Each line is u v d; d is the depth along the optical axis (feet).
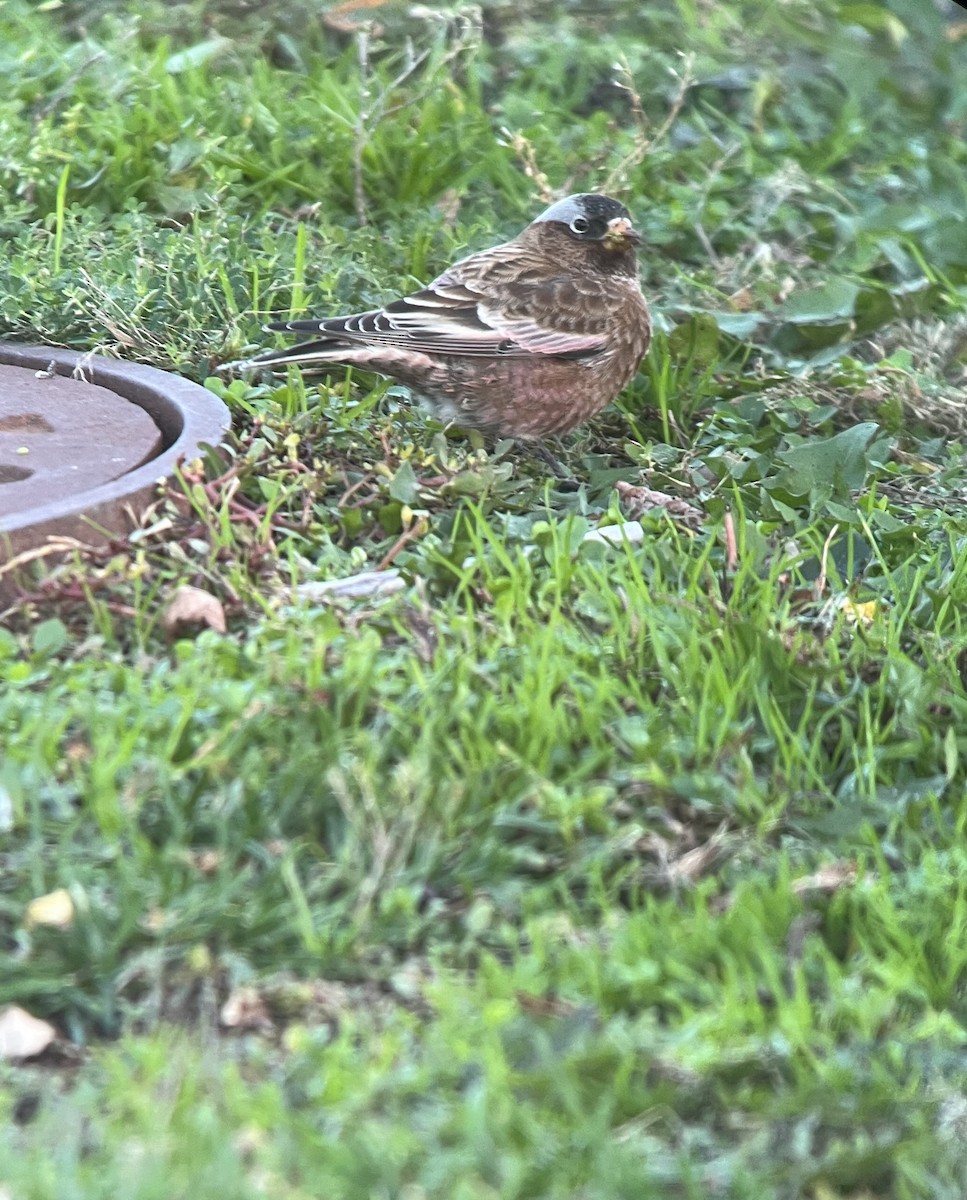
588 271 43.24
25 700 29.19
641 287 49.32
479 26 61.16
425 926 26.05
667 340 46.85
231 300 44.73
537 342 41.81
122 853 26.45
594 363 42.50
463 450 41.81
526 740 29.17
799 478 40.47
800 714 31.30
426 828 27.17
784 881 26.53
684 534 37.78
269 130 55.36
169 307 44.39
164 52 58.13
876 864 27.99
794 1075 23.65
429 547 35.06
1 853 26.53
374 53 62.85
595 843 27.66
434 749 28.30
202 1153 21.21
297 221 50.37
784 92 63.62
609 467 43.14
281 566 34.81
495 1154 21.71
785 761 29.63
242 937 25.48
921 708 30.89
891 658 31.83
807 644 32.35
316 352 40.83
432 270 50.21
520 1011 24.23
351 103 57.36
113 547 33.60
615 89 63.10
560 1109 22.84
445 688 29.99
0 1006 24.48
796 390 46.26
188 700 28.43
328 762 27.73
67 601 32.58
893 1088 23.30
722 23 65.57
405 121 56.24
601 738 29.63
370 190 53.93
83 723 28.94
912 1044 24.40
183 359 42.55
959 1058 24.27
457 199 53.67
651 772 28.53
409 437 41.65
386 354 41.19
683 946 25.55
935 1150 22.58
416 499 37.58
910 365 48.01
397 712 28.94
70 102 55.93
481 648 31.63
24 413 38.68
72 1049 24.21
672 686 31.30
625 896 27.45
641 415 45.70
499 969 24.94
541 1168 21.62
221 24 62.75
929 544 37.93
